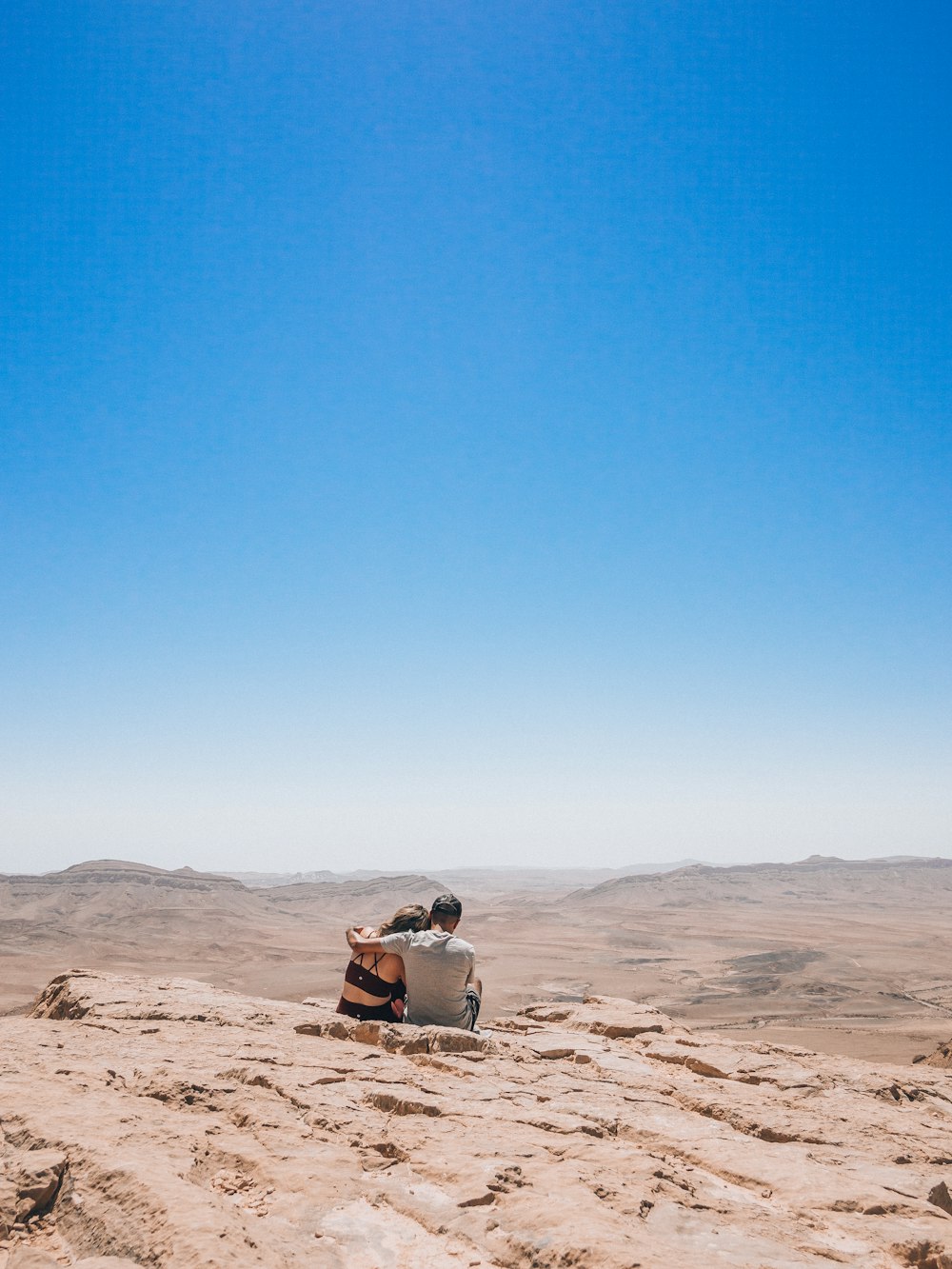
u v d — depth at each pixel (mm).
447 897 8250
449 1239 3516
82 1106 4801
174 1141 4324
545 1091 6078
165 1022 7996
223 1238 3182
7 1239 3430
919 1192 4434
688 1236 3578
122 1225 3369
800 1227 3873
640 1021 9883
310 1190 3883
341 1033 7797
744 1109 6078
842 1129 5707
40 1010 10148
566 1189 3896
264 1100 5223
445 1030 7285
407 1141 4613
